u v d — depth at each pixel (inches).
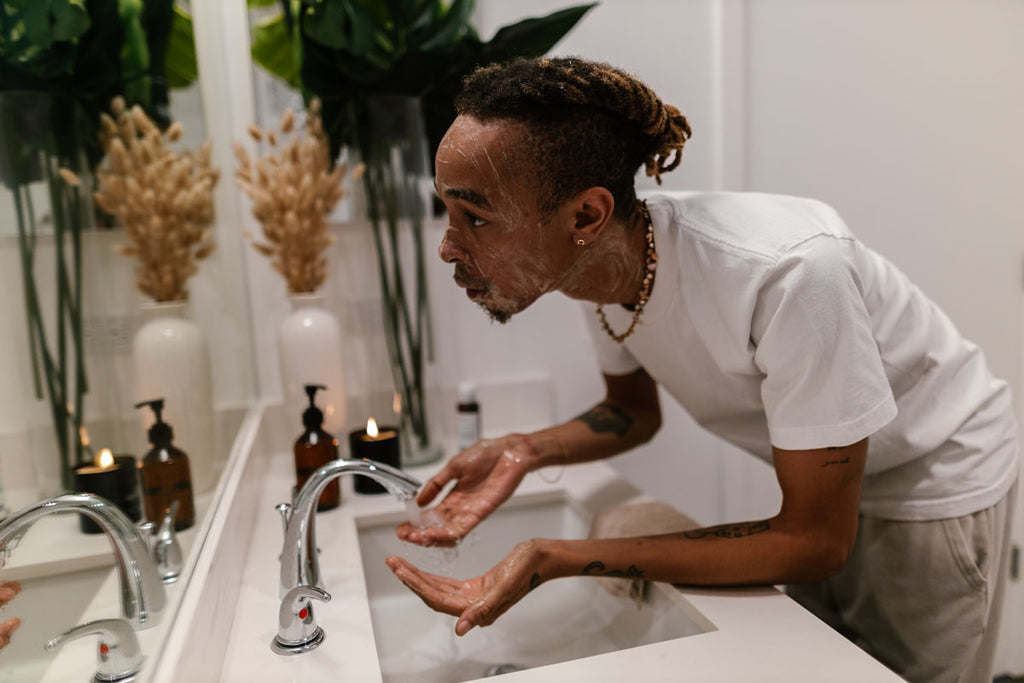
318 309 45.6
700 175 58.9
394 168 45.1
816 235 26.5
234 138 49.2
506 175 23.7
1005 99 62.4
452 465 34.3
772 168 59.4
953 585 32.9
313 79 44.4
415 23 46.1
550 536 42.7
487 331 55.9
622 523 36.5
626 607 33.8
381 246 45.6
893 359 31.2
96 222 34.5
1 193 25.6
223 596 25.7
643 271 29.5
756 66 57.7
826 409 25.5
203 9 44.6
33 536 18.9
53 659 18.3
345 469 25.5
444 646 33.0
